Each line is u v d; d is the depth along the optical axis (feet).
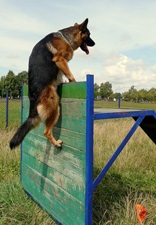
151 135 14.90
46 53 12.50
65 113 11.48
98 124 39.63
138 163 20.07
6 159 20.62
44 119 12.01
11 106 87.10
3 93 195.83
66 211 11.21
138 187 16.20
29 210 13.21
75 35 15.20
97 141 26.25
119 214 12.12
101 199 13.88
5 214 12.59
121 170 18.78
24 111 17.20
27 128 12.02
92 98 9.73
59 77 12.89
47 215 12.81
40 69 12.13
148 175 18.31
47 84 12.02
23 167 16.81
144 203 13.00
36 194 14.35
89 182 9.71
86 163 9.75
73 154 10.71
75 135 10.55
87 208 9.70
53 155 12.53
